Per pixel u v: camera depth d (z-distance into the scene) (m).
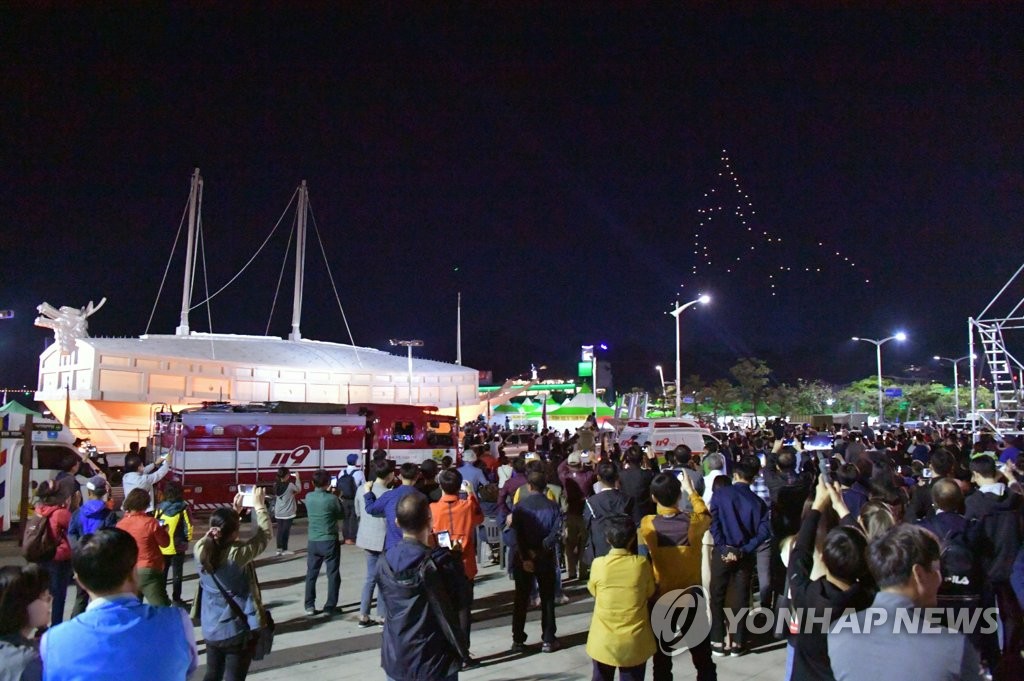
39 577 3.47
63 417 46.66
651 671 7.56
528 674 7.54
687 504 10.79
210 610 5.62
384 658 4.88
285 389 58.25
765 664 7.69
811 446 24.22
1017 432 19.61
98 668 3.18
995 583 6.31
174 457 20.77
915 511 8.43
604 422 42.88
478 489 13.30
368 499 9.50
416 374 67.56
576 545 12.34
